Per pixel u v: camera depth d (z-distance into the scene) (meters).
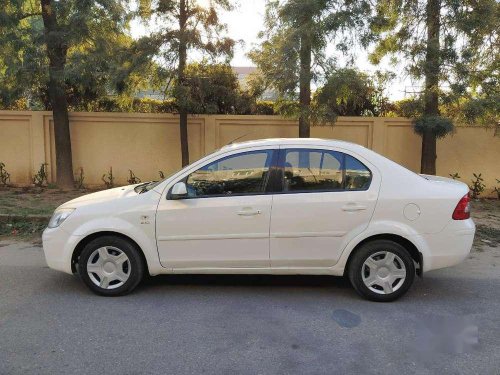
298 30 8.02
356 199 4.79
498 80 9.17
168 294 5.10
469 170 11.26
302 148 4.95
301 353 3.79
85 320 4.38
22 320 4.38
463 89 8.82
